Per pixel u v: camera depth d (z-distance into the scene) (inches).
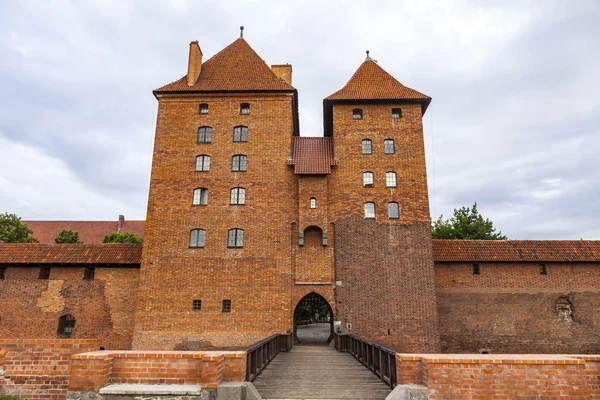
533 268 1008.9
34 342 370.9
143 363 338.6
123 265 993.5
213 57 1181.7
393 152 1039.0
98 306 977.5
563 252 1019.9
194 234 986.7
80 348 368.5
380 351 518.0
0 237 1544.0
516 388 309.6
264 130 1050.7
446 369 313.6
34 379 363.9
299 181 1009.5
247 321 928.9
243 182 1016.9
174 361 338.3
